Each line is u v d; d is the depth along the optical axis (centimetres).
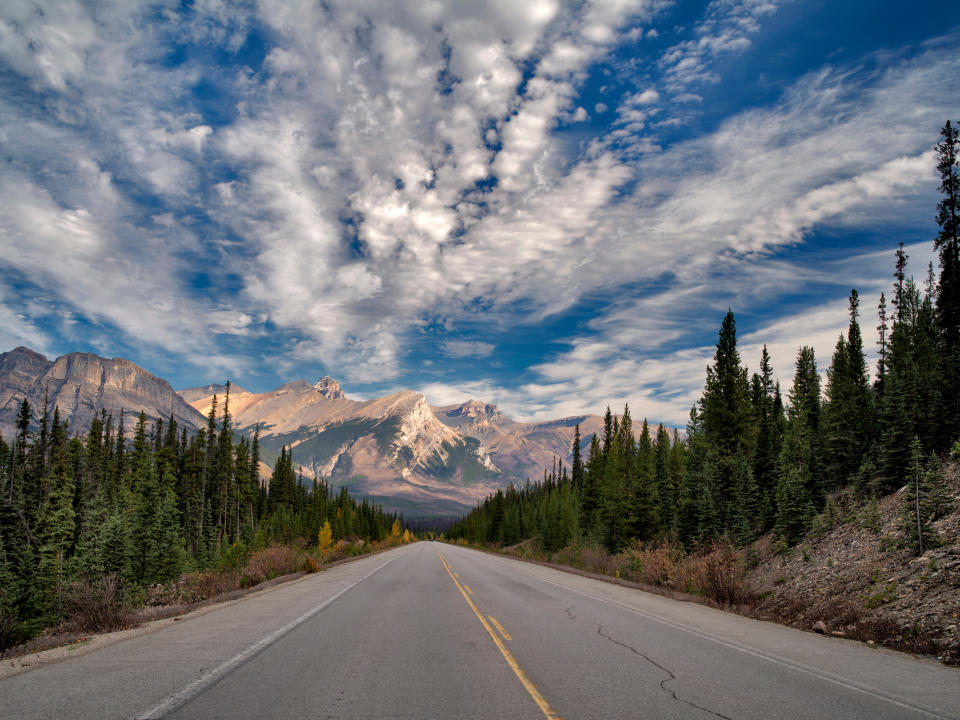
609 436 6438
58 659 732
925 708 559
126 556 3597
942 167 3098
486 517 12850
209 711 500
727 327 4541
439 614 1193
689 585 1889
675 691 595
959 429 2370
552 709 522
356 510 11038
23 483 4753
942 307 3058
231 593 1666
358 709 514
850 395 3616
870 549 1639
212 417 7462
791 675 688
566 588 1875
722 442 4328
